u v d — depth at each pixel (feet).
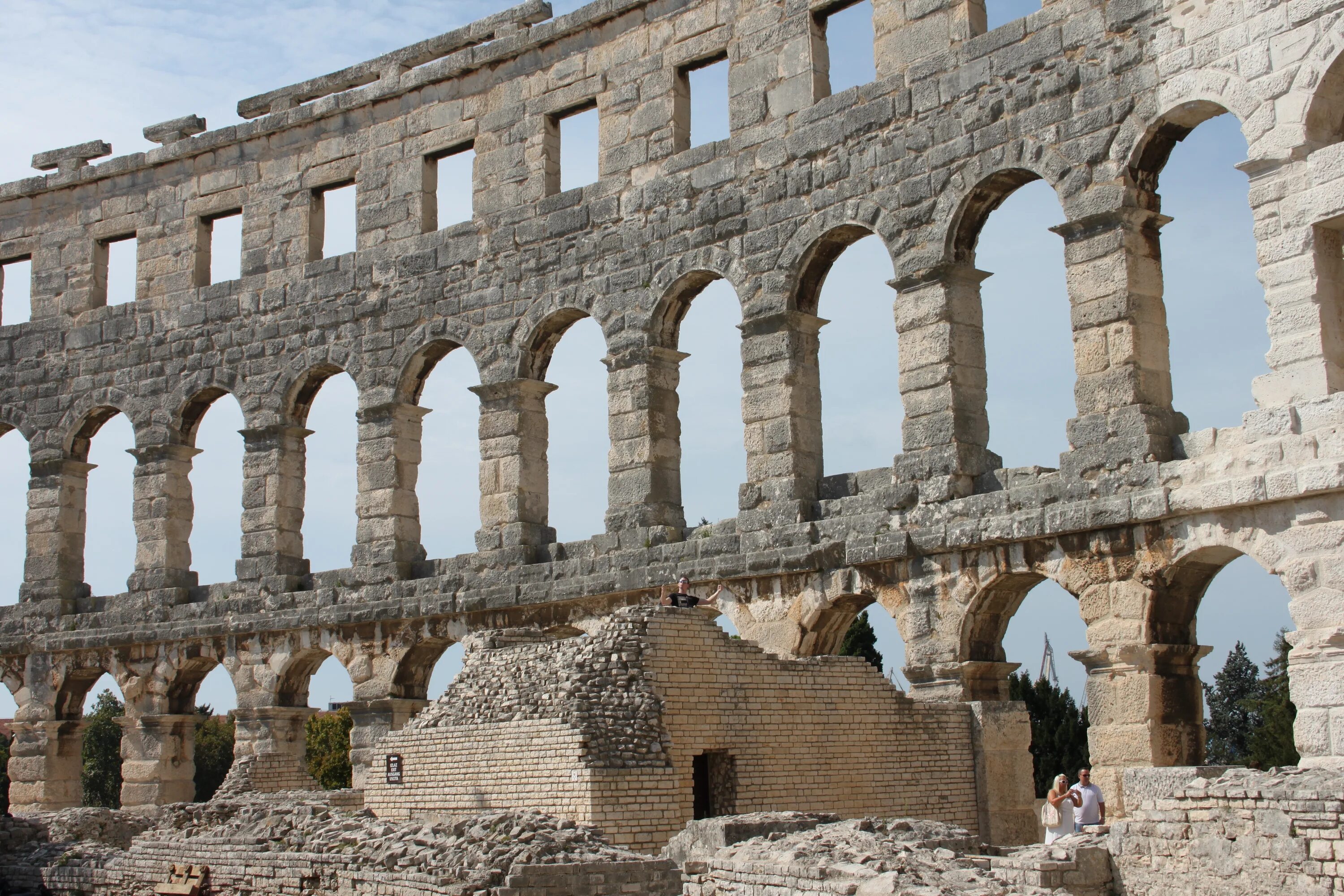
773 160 124.47
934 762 100.73
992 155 110.63
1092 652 99.14
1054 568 102.32
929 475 110.83
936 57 115.34
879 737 98.78
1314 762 88.02
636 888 73.67
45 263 176.04
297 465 156.04
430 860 78.23
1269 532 92.17
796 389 121.08
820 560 114.93
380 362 148.36
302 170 158.71
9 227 179.42
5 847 115.75
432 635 139.74
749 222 124.98
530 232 140.05
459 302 143.84
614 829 85.66
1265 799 59.62
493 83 145.79
